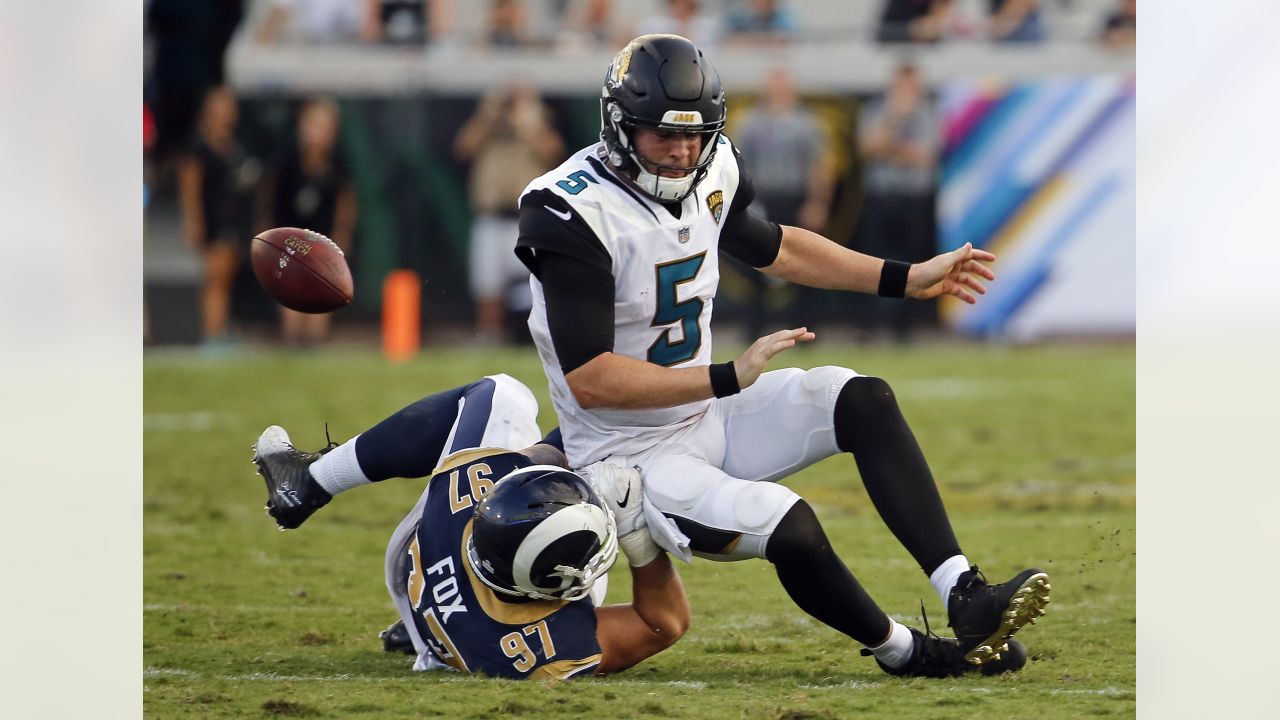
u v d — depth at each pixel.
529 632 11.16
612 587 15.75
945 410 27.47
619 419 11.62
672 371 10.98
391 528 18.73
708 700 10.68
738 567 16.31
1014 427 25.89
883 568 16.11
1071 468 22.42
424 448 12.41
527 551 10.63
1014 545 17.36
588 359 11.07
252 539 17.94
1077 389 29.66
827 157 34.19
